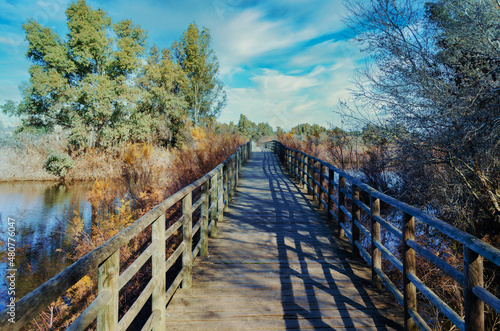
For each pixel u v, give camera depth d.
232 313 2.89
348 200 8.70
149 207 8.97
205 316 2.83
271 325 2.71
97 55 25.03
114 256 1.68
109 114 23.66
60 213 12.09
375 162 8.45
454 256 5.69
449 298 4.89
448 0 5.48
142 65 27.08
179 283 3.31
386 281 3.10
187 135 24.00
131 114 24.89
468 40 5.35
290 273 3.76
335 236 5.14
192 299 3.14
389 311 2.94
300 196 8.47
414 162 6.41
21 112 23.94
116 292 1.68
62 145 22.25
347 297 3.20
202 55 34.84
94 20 24.72
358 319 2.81
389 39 6.15
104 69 26.39
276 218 6.22
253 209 6.97
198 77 35.16
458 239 1.83
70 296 5.75
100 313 1.61
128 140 24.61
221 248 4.60
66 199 15.23
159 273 2.45
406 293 2.61
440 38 5.82
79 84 24.03
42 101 24.14
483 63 4.71
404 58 6.09
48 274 6.98
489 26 5.09
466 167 5.73
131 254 6.49
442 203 6.53
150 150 15.78
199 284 3.47
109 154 22.38
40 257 7.82
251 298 3.16
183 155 14.52
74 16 23.86
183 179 11.39
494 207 5.75
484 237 5.96
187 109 34.56
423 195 6.84
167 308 2.96
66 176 20.45
